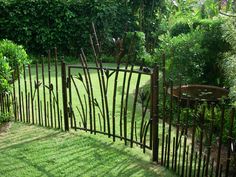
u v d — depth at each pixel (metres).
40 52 10.19
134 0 10.45
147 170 3.38
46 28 9.99
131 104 5.65
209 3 5.26
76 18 10.11
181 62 5.89
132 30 10.60
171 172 3.35
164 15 10.62
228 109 4.43
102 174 3.28
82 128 4.29
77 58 10.23
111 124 4.68
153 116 3.46
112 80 7.38
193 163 3.56
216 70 6.21
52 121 4.46
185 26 8.19
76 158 3.60
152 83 3.40
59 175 3.26
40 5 9.81
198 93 5.59
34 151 3.75
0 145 3.90
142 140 4.07
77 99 5.82
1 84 4.49
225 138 3.87
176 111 4.98
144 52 9.27
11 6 9.60
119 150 3.80
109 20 10.21
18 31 9.77
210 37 6.14
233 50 5.24
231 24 4.77
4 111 4.68
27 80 7.22
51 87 4.35
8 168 3.38
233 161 3.25
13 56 5.73
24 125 4.54
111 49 10.34
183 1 9.91
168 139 3.42
